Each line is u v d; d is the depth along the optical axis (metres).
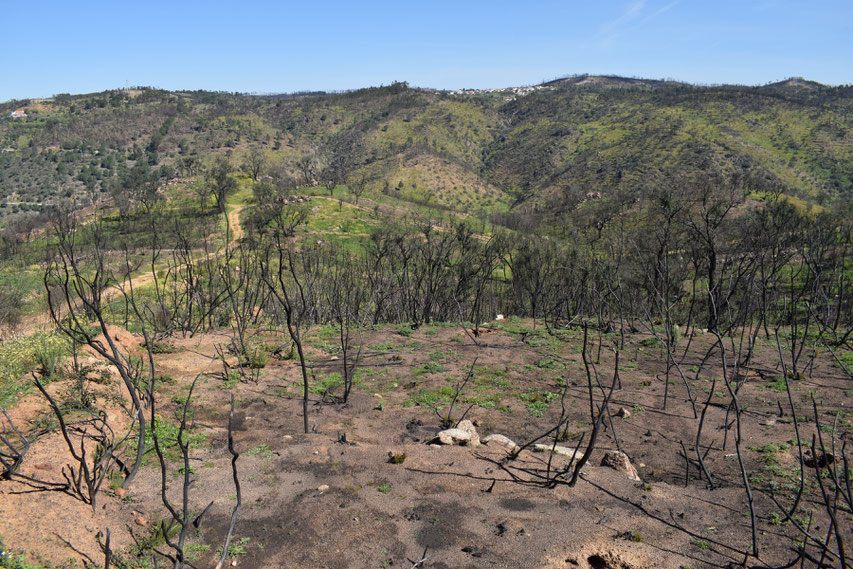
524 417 11.74
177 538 6.43
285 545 6.49
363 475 8.41
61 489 6.65
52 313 6.71
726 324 20.69
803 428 10.43
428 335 19.98
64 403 8.84
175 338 16.92
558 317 23.61
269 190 112.00
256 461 8.80
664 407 12.02
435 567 6.12
